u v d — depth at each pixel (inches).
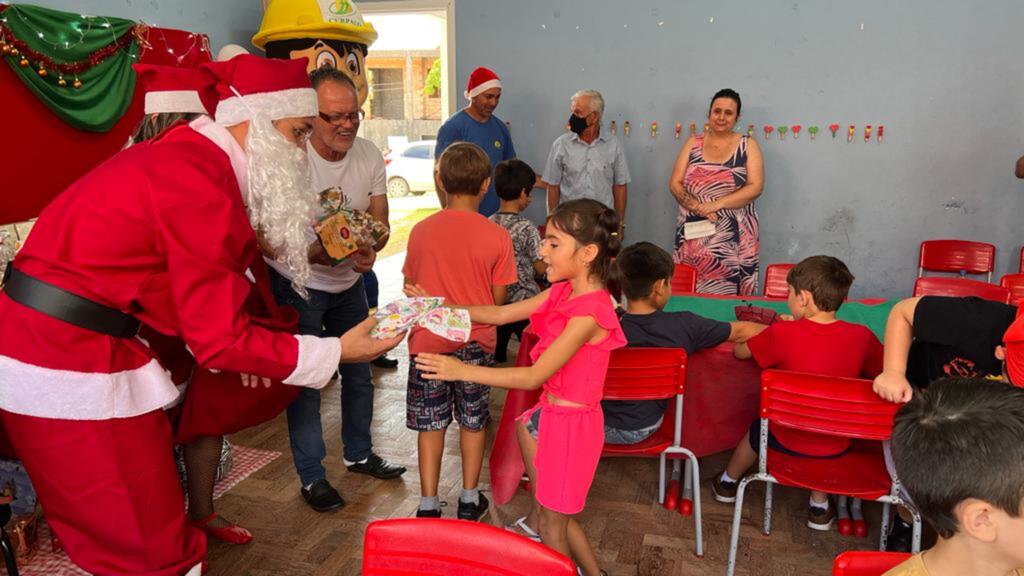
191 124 69.1
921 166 180.2
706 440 107.4
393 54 674.8
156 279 62.7
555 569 44.2
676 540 101.4
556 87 198.5
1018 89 171.2
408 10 202.5
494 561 45.5
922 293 134.4
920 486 36.7
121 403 63.3
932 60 174.2
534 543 45.1
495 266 94.6
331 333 111.7
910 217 183.6
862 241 187.9
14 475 92.2
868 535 102.7
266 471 120.9
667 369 91.3
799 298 93.3
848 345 90.6
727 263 162.1
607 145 183.5
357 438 118.0
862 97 179.9
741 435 107.4
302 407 107.0
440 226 94.3
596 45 193.2
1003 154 175.2
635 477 120.0
